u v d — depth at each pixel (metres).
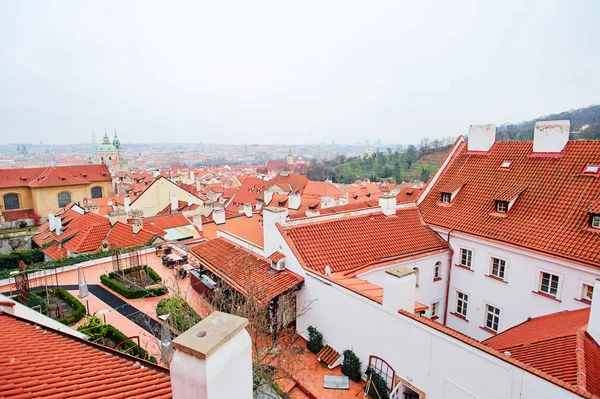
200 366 5.29
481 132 27.64
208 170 191.50
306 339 19.61
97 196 85.31
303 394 16.08
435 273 24.28
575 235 18.86
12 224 72.44
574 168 21.84
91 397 7.15
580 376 10.40
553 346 13.00
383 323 15.51
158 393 7.45
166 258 31.11
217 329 5.91
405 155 188.38
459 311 24.42
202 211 55.66
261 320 16.50
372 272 20.70
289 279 19.53
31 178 79.44
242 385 6.04
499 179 24.94
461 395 12.80
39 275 28.92
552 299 19.02
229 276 21.12
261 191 78.31
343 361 17.38
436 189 27.98
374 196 78.56
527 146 25.48
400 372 15.05
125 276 28.89
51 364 8.98
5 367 8.34
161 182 63.47
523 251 19.94
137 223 37.28
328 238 21.70
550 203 21.23
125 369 9.05
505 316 21.41
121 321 22.25
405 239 23.67
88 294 26.22
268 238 21.89
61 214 54.75
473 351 12.30
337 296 17.56
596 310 12.76
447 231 24.30
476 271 22.83
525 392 10.91
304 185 82.31
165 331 17.81
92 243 37.41
